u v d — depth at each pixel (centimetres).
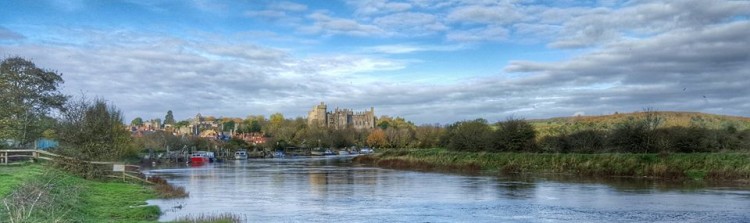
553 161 7738
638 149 7138
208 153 14938
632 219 3123
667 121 11925
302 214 3350
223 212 3353
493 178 6594
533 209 3581
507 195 4478
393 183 5872
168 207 3597
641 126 7331
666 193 4503
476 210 3550
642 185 5306
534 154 8256
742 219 3094
